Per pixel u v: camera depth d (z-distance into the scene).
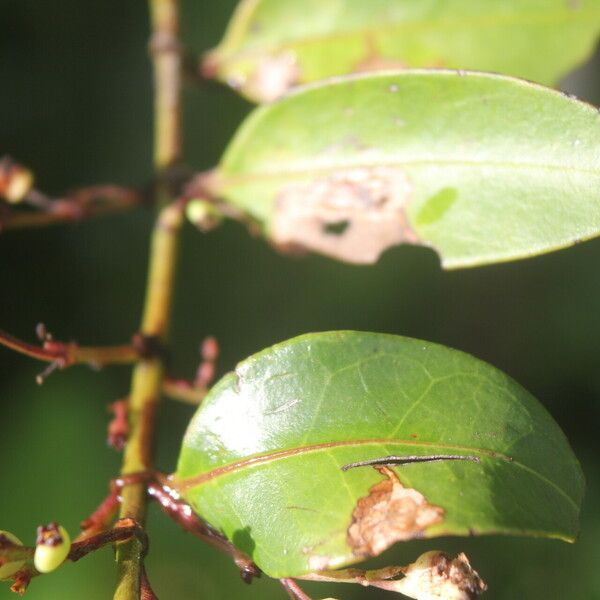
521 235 0.42
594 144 0.41
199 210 0.46
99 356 0.43
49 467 0.55
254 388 0.40
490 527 0.38
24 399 0.58
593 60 0.65
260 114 0.45
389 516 0.39
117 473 0.55
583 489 0.39
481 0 0.46
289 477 0.40
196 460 0.40
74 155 0.69
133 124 0.70
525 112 0.42
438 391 0.40
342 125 0.44
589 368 0.65
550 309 0.67
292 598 0.39
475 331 0.66
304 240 0.44
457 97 0.43
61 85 0.70
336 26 0.47
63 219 0.46
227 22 0.67
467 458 0.39
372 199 0.44
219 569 0.54
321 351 0.40
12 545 0.39
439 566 0.39
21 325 0.63
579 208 0.41
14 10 0.70
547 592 0.56
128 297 0.66
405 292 0.65
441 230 0.43
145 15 0.72
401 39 0.46
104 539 0.39
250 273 0.66
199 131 0.68
